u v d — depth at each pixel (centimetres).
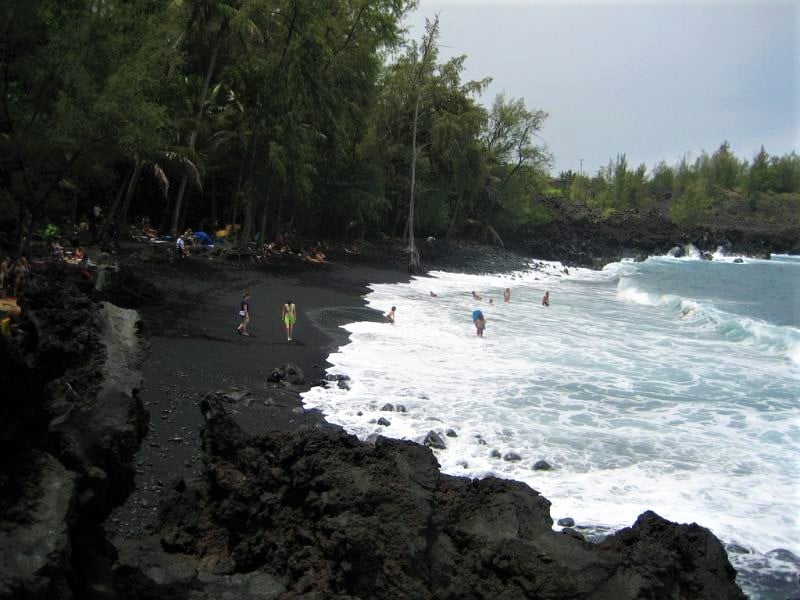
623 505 1170
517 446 1449
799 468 1385
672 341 2867
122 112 2172
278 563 779
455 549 754
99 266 2400
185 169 3738
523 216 8075
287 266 4112
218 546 849
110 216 3422
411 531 726
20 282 1791
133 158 3438
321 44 3978
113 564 699
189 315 2353
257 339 2200
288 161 3956
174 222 4069
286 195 4481
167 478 1101
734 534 1073
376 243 6328
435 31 5928
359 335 2520
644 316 3684
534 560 701
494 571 717
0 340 613
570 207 10531
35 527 547
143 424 820
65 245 3059
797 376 2219
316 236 5866
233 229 4581
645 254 9531
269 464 895
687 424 1678
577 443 1492
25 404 634
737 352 2650
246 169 4288
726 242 10344
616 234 9731
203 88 3822
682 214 11381
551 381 2038
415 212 6544
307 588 718
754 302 4744
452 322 3023
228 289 3012
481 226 7881
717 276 6931
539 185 8412
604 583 678
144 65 2311
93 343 816
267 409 1545
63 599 534
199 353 1919
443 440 1424
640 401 1875
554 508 1140
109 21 2180
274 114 3884
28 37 1950
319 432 890
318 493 799
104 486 675
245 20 3634
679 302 3997
